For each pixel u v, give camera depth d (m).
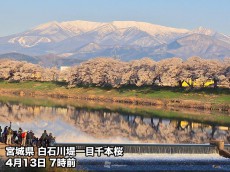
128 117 198.00
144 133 149.12
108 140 131.38
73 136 137.75
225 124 178.75
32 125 159.88
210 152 99.00
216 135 146.88
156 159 93.19
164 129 160.62
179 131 156.00
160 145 97.50
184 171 88.19
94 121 181.12
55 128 155.50
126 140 132.50
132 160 91.12
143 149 96.38
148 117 199.62
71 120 181.62
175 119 193.38
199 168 90.25
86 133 145.75
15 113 198.50
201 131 156.62
